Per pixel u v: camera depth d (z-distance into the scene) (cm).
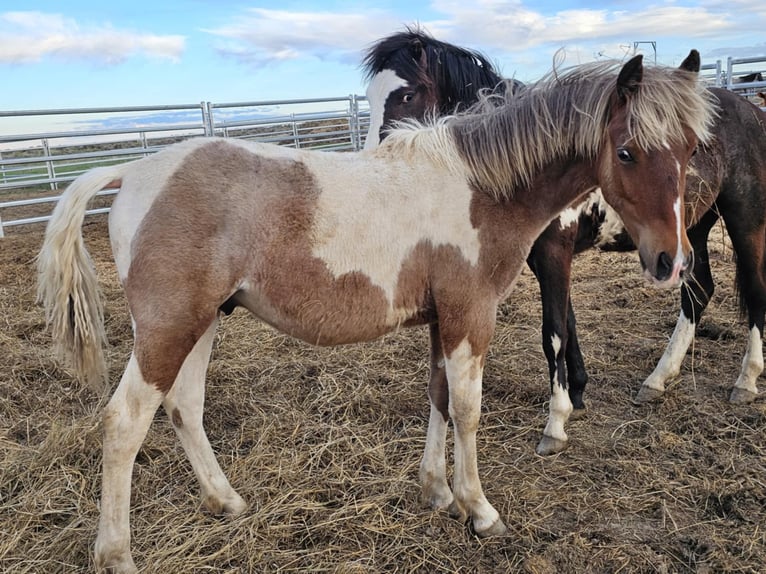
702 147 321
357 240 223
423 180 233
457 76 423
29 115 788
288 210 217
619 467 293
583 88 227
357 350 432
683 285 364
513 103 239
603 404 361
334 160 234
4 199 1139
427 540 246
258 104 1017
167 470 289
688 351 423
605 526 254
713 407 348
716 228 792
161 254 208
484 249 233
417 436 321
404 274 230
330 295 225
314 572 228
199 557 232
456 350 238
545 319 317
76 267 221
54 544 238
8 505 259
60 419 335
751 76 1127
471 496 254
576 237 336
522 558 236
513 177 232
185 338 214
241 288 220
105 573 219
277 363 411
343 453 304
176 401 255
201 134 1069
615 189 220
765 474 283
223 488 262
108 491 216
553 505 268
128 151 950
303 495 271
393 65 427
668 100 204
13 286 573
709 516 259
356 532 248
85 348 228
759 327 352
